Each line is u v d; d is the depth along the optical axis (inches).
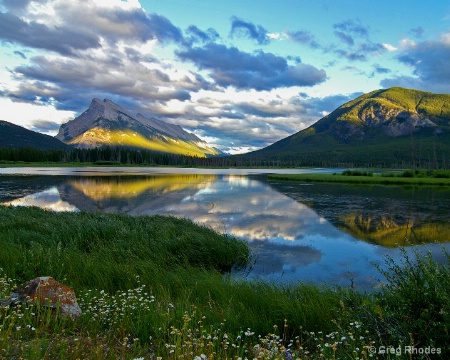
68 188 1953.7
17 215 807.7
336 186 2335.1
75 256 447.8
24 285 270.5
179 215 1124.5
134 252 545.6
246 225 967.6
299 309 293.0
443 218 1095.6
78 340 205.0
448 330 195.5
